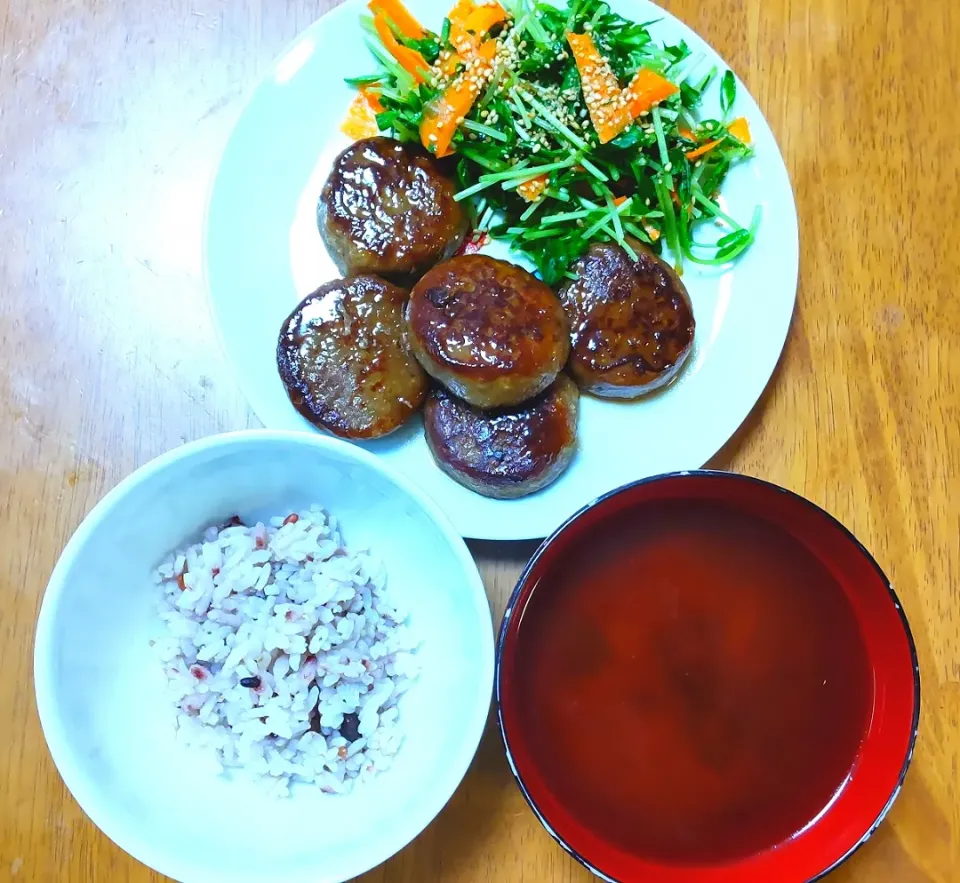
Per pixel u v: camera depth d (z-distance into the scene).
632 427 0.32
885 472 0.32
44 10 0.34
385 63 0.31
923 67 0.33
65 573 0.25
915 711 0.26
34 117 0.33
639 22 0.31
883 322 0.33
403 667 0.29
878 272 0.33
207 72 0.34
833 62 0.33
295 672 0.28
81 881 0.30
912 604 0.32
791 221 0.31
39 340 0.33
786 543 0.27
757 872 0.27
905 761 0.26
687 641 0.28
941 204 0.33
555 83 0.32
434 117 0.31
